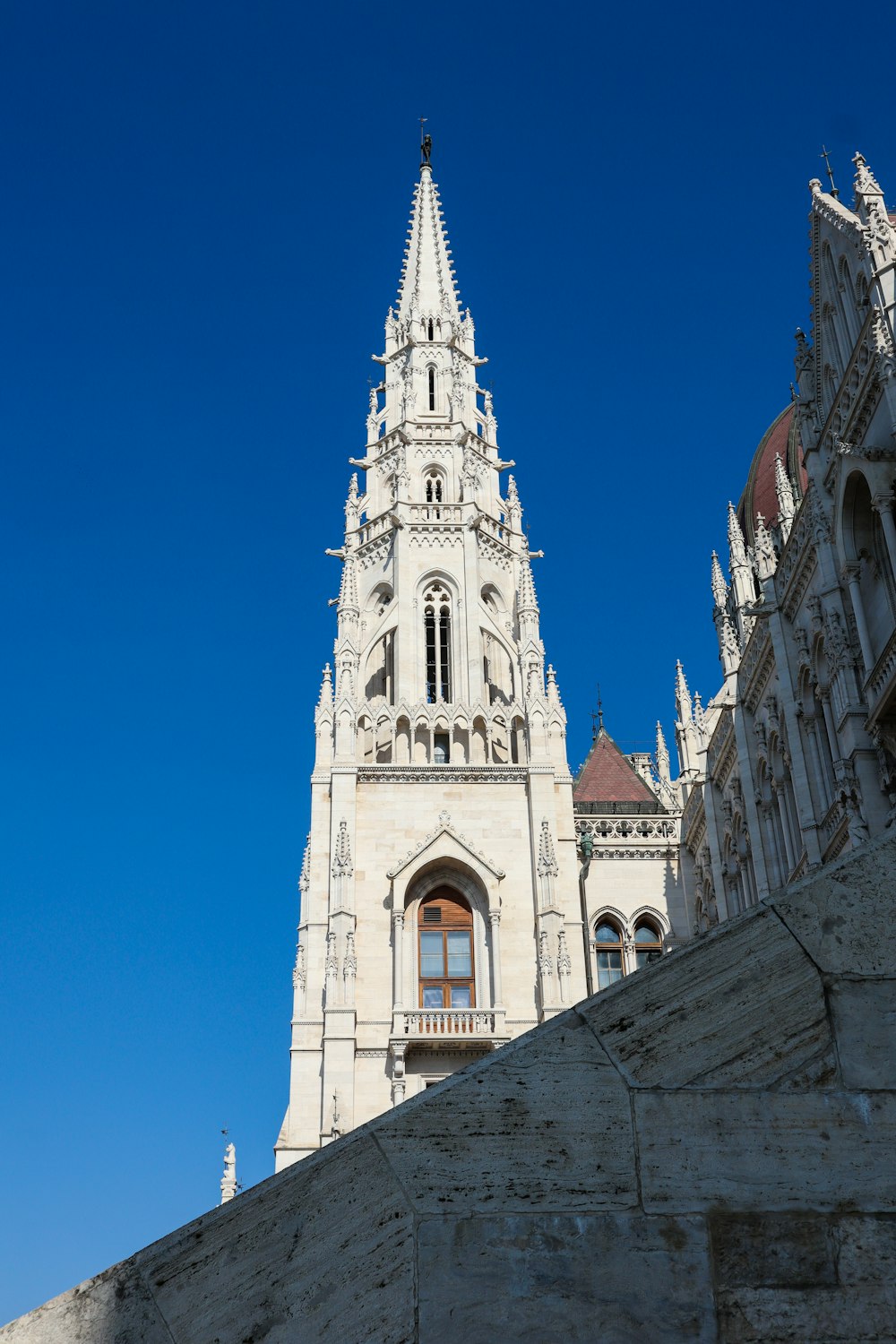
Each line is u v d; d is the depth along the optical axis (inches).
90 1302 329.1
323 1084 2016.5
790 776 1860.2
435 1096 349.4
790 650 1791.3
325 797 2303.2
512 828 2279.8
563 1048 356.2
